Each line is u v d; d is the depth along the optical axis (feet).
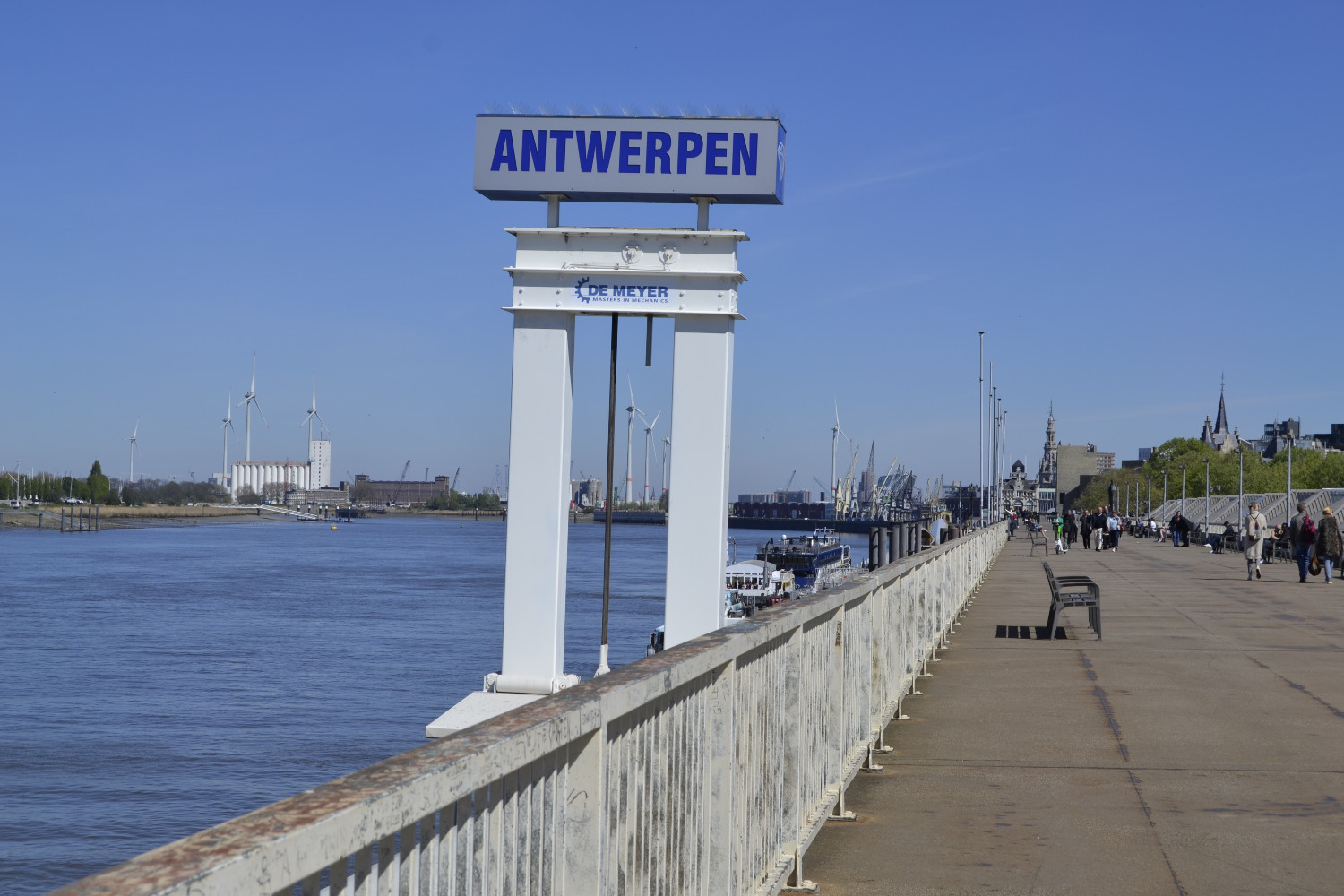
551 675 43.19
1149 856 22.72
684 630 43.11
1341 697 40.98
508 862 9.23
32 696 160.66
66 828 103.35
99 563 440.45
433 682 176.04
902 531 60.49
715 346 43.09
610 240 43.14
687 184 42.65
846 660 27.09
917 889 20.77
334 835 6.33
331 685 172.14
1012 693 41.93
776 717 19.81
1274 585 104.53
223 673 182.09
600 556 512.63
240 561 461.37
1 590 313.73
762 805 18.80
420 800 7.29
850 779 27.02
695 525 43.16
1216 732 34.71
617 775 11.71
